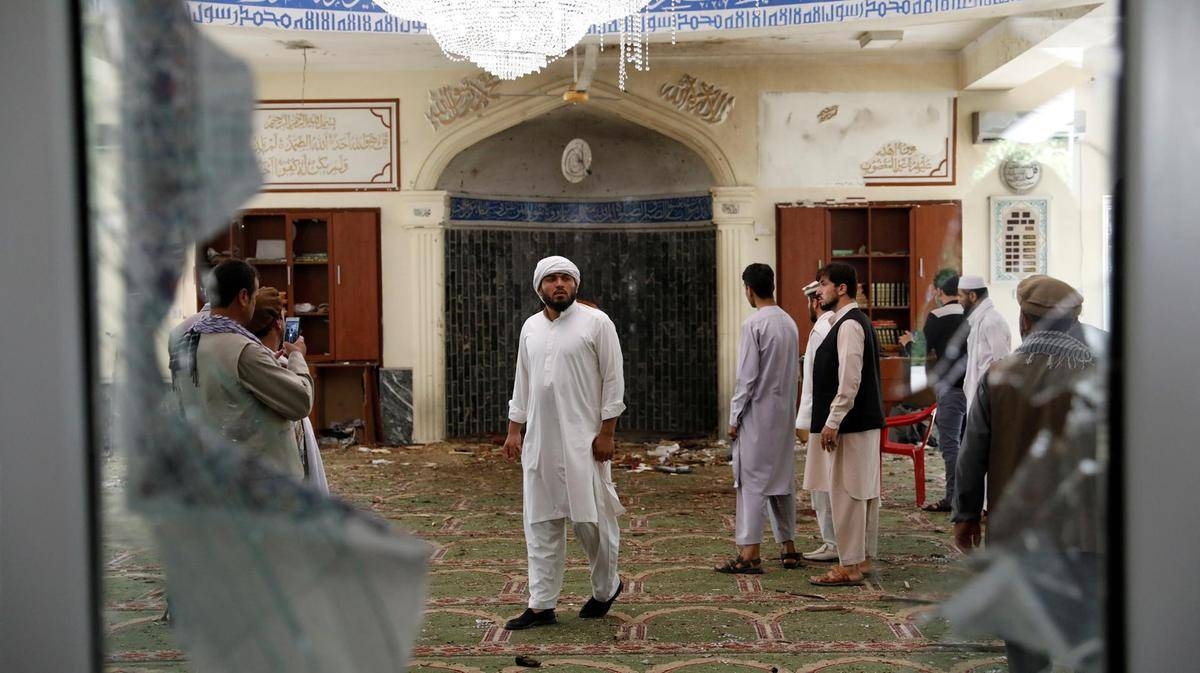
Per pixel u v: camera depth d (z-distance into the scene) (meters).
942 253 10.02
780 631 4.31
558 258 4.45
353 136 10.20
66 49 1.88
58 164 1.87
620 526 6.54
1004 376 2.79
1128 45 1.90
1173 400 1.91
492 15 5.97
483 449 9.97
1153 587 1.91
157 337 2.07
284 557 2.19
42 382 1.88
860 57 10.09
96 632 1.93
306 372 3.94
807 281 10.14
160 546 2.13
